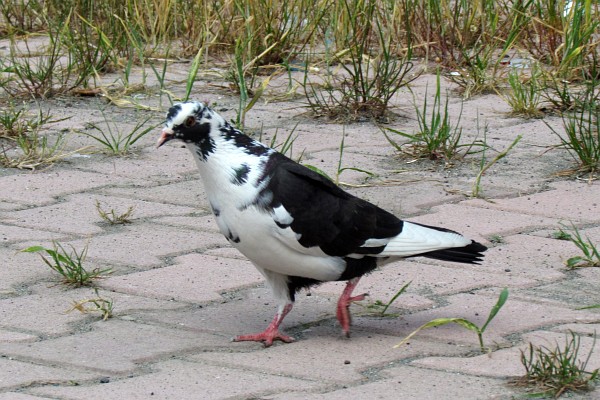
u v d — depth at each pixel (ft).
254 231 19.63
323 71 41.98
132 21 45.14
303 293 22.79
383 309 21.76
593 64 38.32
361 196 28.63
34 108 36.96
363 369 18.94
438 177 30.25
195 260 24.43
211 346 20.02
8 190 28.94
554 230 26.17
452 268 24.03
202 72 41.86
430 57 43.45
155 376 18.48
